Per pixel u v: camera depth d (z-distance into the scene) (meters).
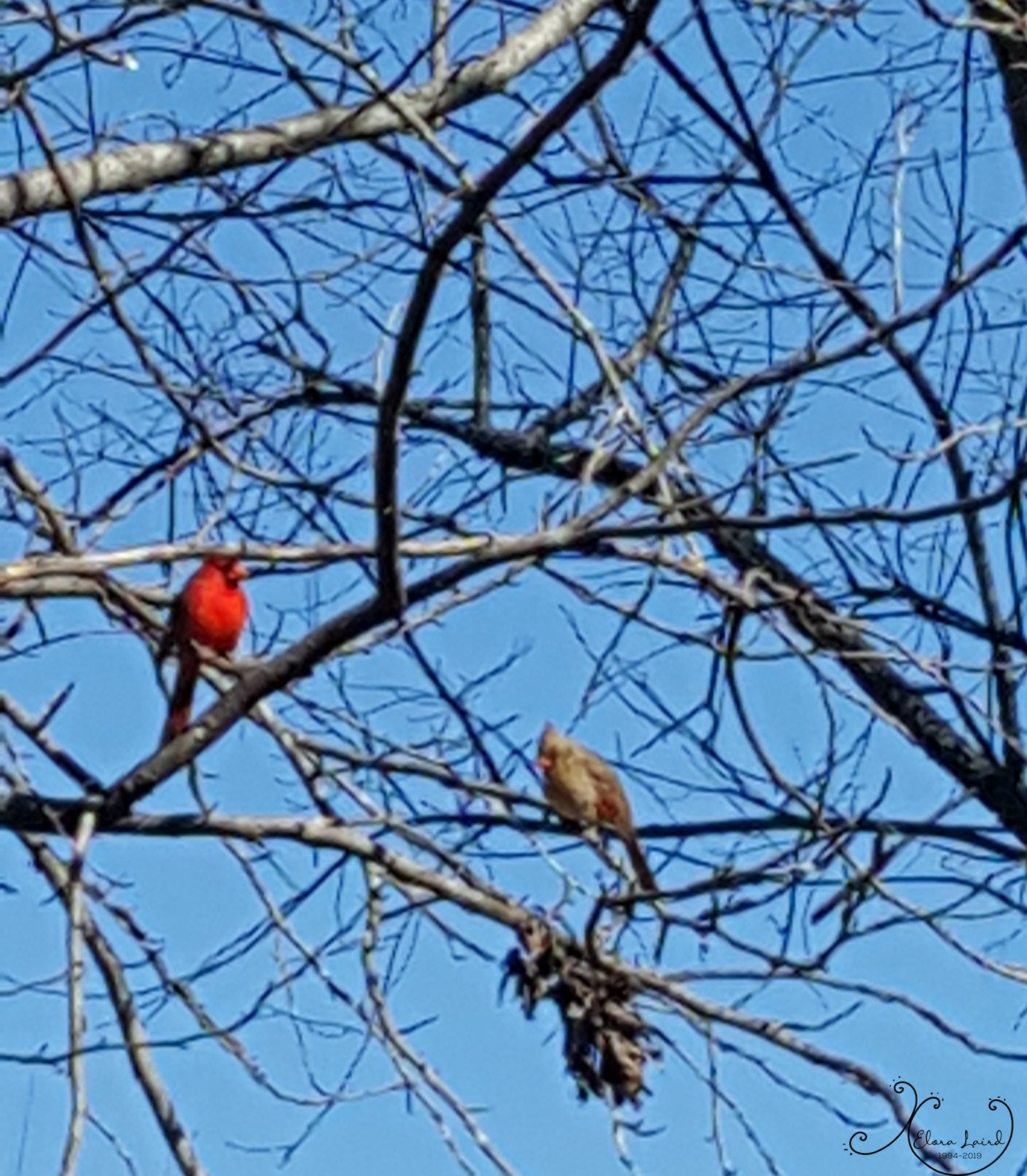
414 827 7.29
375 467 6.13
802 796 7.02
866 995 6.85
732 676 7.26
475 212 5.80
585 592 7.19
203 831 6.93
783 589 6.99
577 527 6.40
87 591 6.98
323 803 7.23
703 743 7.47
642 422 6.83
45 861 7.04
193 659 7.27
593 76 5.75
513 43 7.79
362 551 6.57
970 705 6.87
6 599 6.81
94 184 7.30
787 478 7.44
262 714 7.27
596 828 7.44
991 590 8.21
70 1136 6.22
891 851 6.71
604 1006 6.79
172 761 6.71
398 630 6.60
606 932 6.84
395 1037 6.84
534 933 6.86
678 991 6.85
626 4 6.98
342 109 7.64
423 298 5.86
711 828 7.72
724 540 8.00
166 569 7.51
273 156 7.60
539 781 7.47
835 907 6.76
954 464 7.59
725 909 6.67
